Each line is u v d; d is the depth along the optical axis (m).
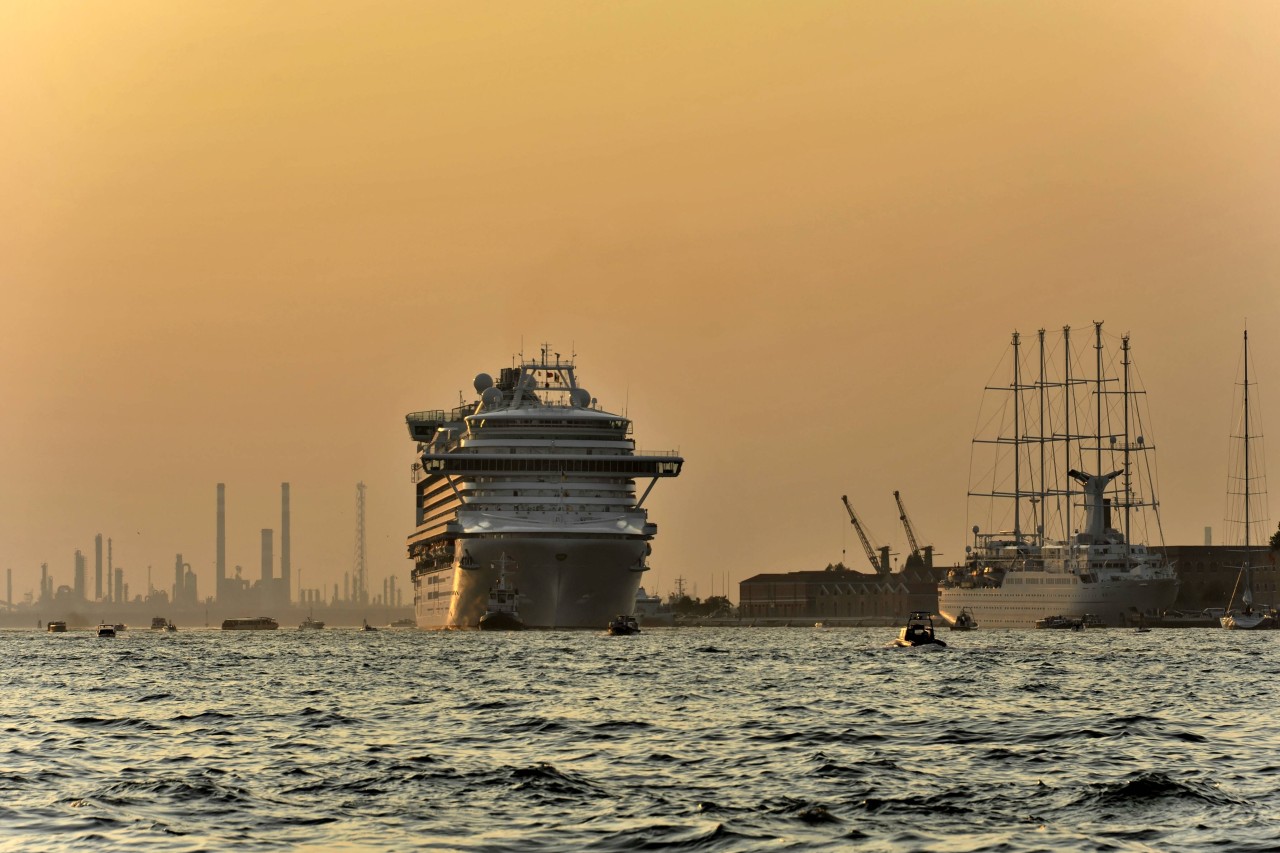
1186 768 113.44
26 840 87.94
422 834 89.50
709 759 119.62
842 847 85.75
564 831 90.00
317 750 126.75
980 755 121.69
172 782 106.38
